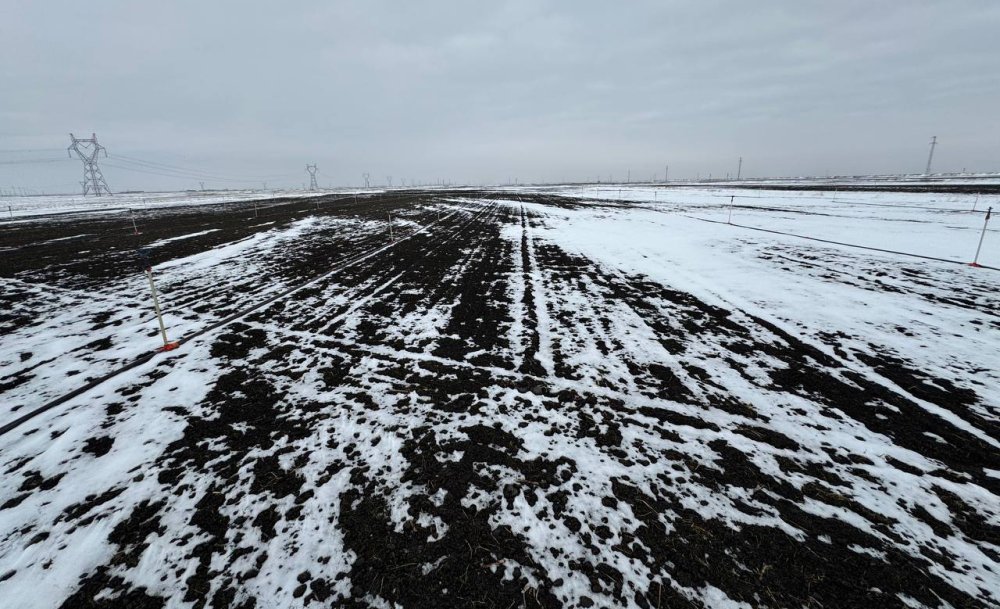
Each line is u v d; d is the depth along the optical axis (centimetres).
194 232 2100
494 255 1439
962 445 409
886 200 3494
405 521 318
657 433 429
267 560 288
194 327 753
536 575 275
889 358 607
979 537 303
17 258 1454
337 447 407
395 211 3158
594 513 325
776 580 270
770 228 2014
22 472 379
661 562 284
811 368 578
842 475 368
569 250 1532
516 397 499
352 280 1094
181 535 309
